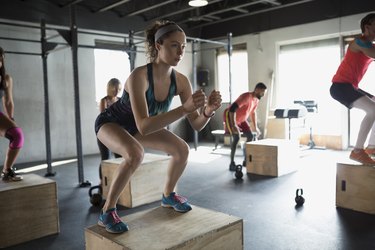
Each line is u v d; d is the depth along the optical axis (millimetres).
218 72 9055
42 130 6734
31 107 6570
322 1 7016
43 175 5312
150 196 3641
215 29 8898
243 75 8625
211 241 1809
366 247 2422
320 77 7348
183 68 8930
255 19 8078
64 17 6695
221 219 1968
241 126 5312
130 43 5395
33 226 2701
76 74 4531
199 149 7441
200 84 9078
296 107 6613
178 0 7305
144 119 1640
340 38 6887
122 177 1781
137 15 7777
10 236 2584
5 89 2975
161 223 1925
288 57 7812
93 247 1844
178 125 8867
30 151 6582
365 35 2939
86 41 7191
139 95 1709
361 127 3059
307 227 2834
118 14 7465
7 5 6004
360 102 2975
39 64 6629
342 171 3258
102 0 7125
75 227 2992
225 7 7438
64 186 4570
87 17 7023
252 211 3293
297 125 7488
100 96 7598
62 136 7020
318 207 3346
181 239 1710
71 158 6938
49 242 2662
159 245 1647
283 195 3811
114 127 1862
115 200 1842
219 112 8953
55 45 5141
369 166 3066
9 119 2826
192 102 1561
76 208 3559
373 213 3068
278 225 2898
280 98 7988
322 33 7066
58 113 6949
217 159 6207
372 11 6359
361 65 3027
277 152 4660
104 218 1832
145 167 3580
